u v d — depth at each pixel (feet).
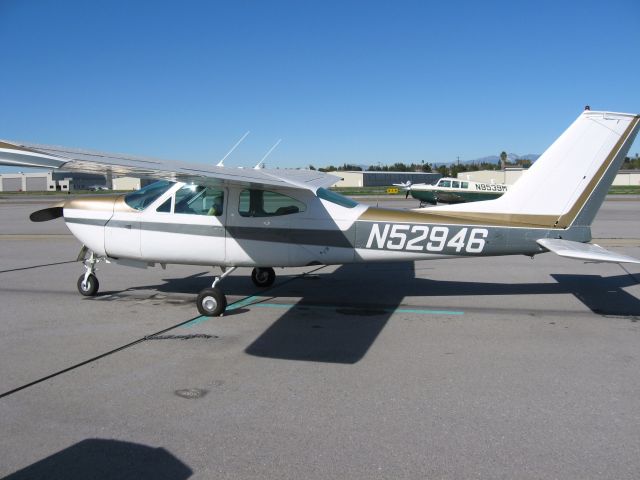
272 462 9.02
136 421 10.58
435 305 20.59
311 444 9.63
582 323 17.83
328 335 16.58
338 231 19.83
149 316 18.95
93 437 9.93
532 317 18.66
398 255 19.93
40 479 8.54
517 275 27.14
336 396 11.80
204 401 11.55
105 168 15.57
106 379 12.85
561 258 33.40
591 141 19.34
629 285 24.31
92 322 18.13
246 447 9.54
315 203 19.94
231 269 20.36
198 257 20.44
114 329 17.26
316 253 20.07
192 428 10.28
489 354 14.66
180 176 17.22
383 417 10.72
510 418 10.64
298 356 14.57
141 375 13.12
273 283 24.90
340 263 20.27
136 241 20.58
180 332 16.92
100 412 11.00
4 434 10.05
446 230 19.61
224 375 13.14
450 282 25.35
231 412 10.99
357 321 18.22
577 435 9.90
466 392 11.98
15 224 59.77
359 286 24.41
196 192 20.21
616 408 11.10
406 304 20.79
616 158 19.40
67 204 21.44
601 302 20.97
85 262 22.29
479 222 19.72
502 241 19.69
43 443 9.71
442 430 10.13
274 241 19.99
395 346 15.43
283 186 18.69
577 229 19.80
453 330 17.07
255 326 17.63
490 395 11.80
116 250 20.85
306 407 11.22
